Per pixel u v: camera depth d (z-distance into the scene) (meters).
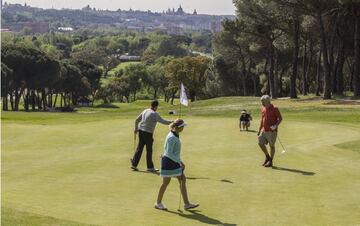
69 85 122.00
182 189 10.56
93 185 12.48
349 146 18.14
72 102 134.62
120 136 21.59
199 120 27.41
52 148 18.77
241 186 12.50
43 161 15.88
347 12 54.81
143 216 9.83
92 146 19.16
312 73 92.06
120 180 13.14
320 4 53.28
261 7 62.44
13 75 92.62
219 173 14.05
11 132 22.83
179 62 114.38
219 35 84.25
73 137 21.44
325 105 46.56
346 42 63.88
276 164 15.36
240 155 16.95
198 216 9.93
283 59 85.81
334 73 63.53
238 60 89.44
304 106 46.94
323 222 9.48
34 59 94.31
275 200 11.12
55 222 8.70
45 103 114.44
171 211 10.27
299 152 17.30
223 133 22.42
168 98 157.12
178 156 10.62
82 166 15.02
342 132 21.78
